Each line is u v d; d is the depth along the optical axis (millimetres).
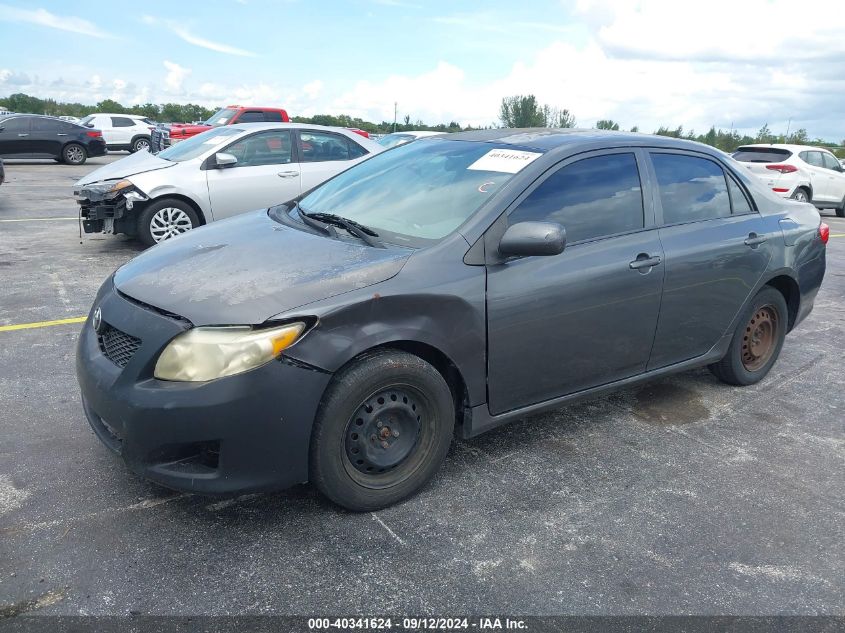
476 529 2760
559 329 3188
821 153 15477
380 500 2812
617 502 3018
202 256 2969
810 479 3312
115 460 3160
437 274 2814
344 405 2596
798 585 2516
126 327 2604
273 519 2762
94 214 7438
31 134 21250
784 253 4320
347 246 2971
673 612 2342
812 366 5008
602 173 3465
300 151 8391
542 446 3529
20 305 5566
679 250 3645
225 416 2402
